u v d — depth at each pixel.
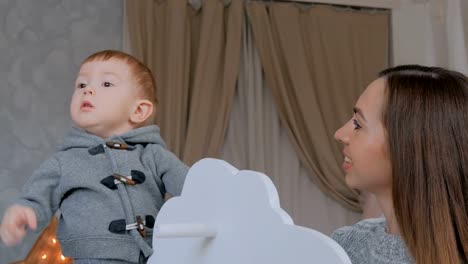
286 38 3.33
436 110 0.78
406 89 0.80
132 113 1.16
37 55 3.08
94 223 1.00
